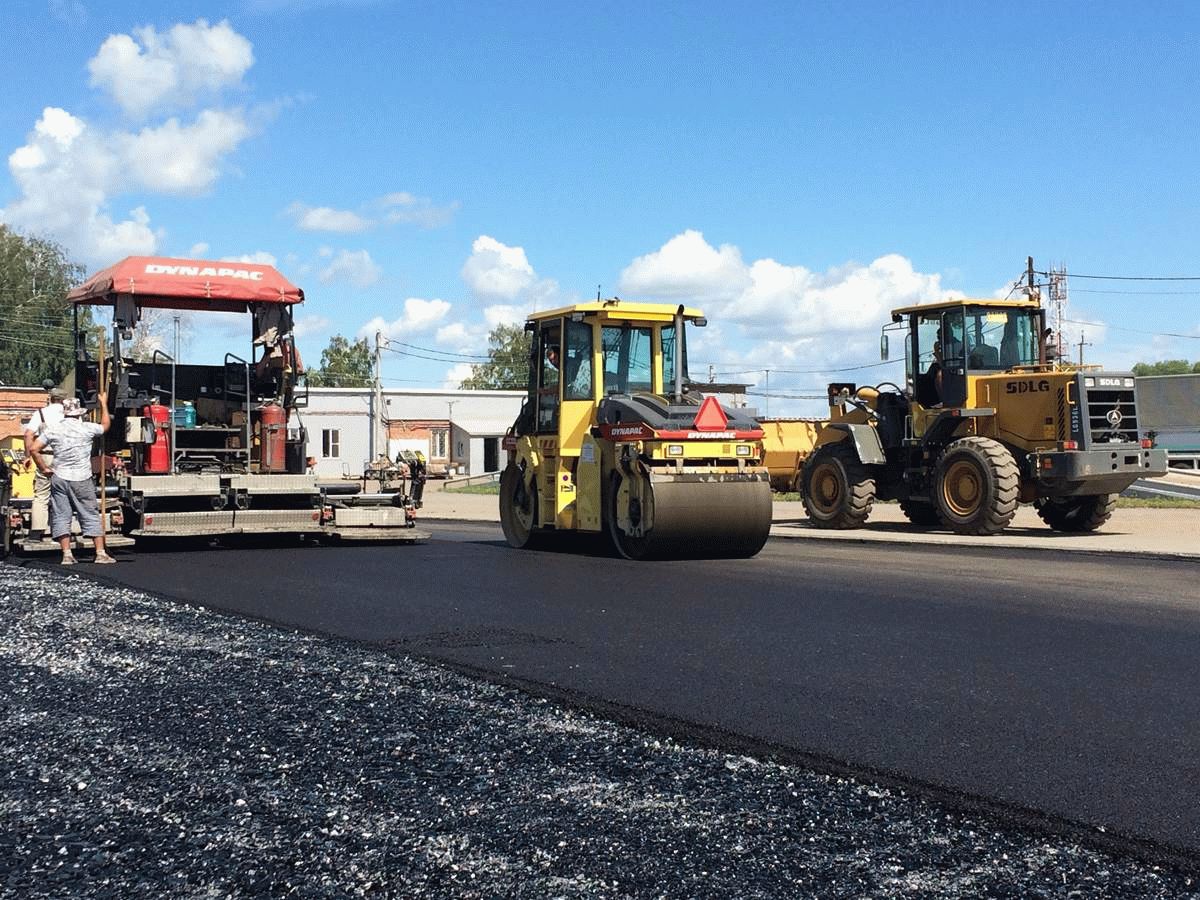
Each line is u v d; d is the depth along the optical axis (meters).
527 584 10.88
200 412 15.15
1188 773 4.74
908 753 5.02
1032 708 5.84
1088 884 3.60
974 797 4.43
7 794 4.50
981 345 17.41
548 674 6.66
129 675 6.65
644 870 3.68
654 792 4.48
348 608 9.29
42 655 7.26
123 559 13.33
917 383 18.03
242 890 3.54
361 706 5.86
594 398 14.06
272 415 14.88
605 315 14.03
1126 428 16.39
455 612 9.06
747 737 5.28
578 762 4.88
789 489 24.38
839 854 3.82
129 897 3.50
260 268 15.05
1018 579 11.14
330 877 3.63
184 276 14.49
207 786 4.57
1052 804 4.35
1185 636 7.89
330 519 14.84
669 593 10.19
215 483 14.09
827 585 10.73
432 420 60.78
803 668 6.83
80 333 15.24
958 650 7.39
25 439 12.56
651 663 6.98
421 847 3.88
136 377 14.68
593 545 15.34
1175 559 13.15
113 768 4.83
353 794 4.46
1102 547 14.36
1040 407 16.47
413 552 14.37
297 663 6.95
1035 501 17.62
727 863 3.74
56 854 3.85
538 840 3.95
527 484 14.97
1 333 67.25
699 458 13.08
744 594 10.09
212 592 10.29
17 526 13.38
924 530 18.11
